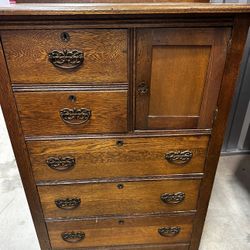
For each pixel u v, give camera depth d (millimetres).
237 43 751
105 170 967
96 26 706
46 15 671
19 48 725
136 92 813
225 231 1415
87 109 830
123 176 985
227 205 1570
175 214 1104
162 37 732
